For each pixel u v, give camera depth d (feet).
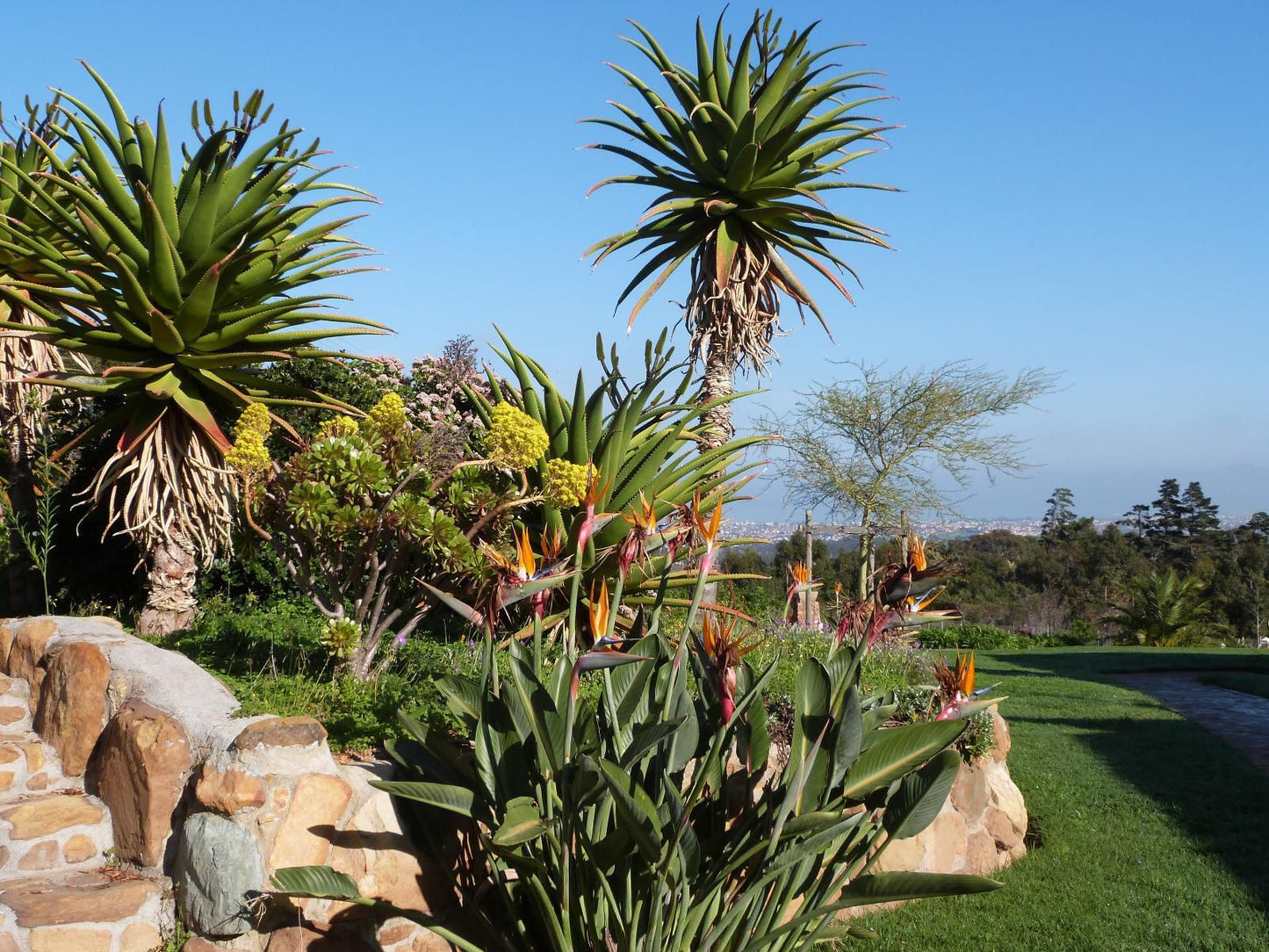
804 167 38.47
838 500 76.69
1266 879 21.38
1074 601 163.53
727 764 18.49
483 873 16.02
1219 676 55.77
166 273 23.47
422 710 17.65
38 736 19.35
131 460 24.94
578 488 20.40
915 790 13.66
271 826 13.94
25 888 15.24
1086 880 21.44
